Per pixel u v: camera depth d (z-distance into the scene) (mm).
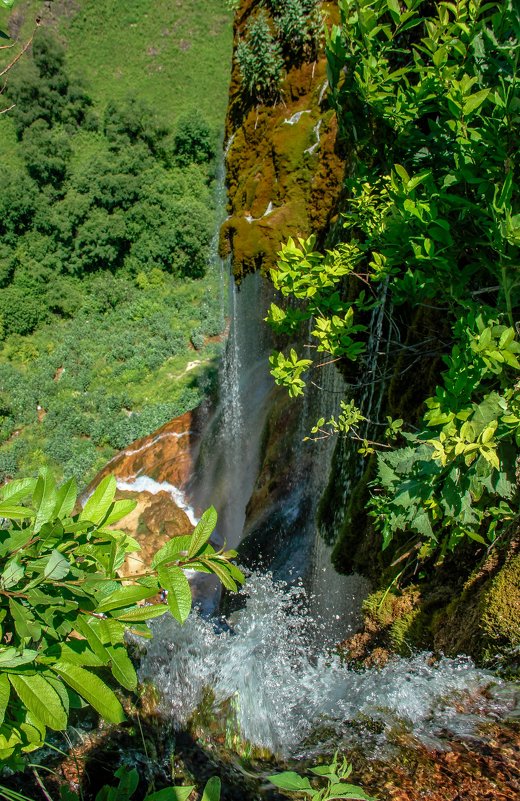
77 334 17312
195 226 18484
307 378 5812
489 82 2082
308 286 2852
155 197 18609
